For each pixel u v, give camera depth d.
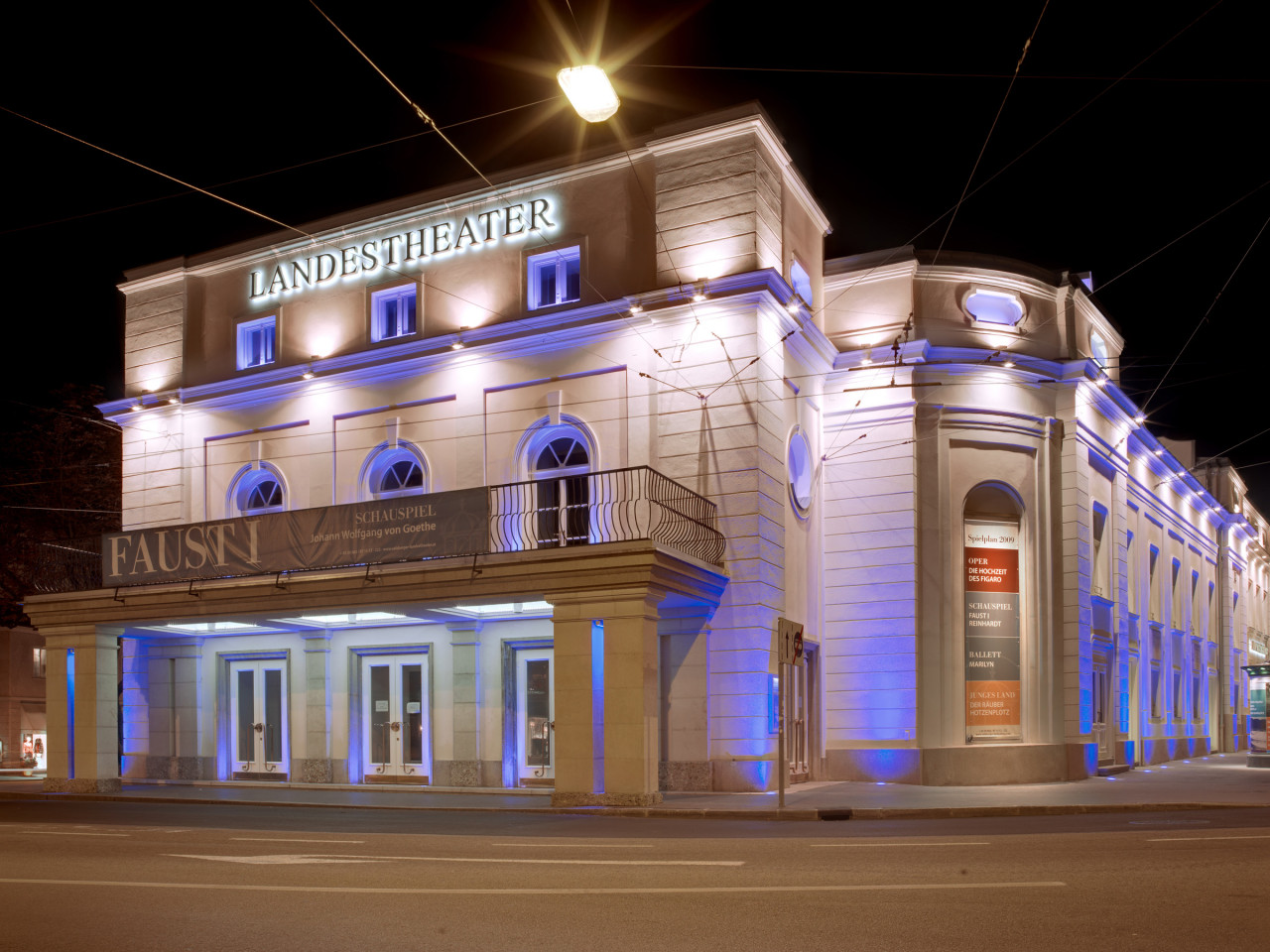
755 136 18.61
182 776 21.91
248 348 23.48
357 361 21.38
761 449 17.88
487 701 19.23
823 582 20.88
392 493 21.17
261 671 21.72
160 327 24.16
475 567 16.70
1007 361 20.81
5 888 7.57
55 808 16.83
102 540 20.59
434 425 20.70
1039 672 20.61
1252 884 7.36
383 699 20.44
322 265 22.52
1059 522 21.27
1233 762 29.12
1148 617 27.61
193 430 23.31
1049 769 20.19
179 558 19.73
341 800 17.05
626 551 15.55
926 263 21.45
